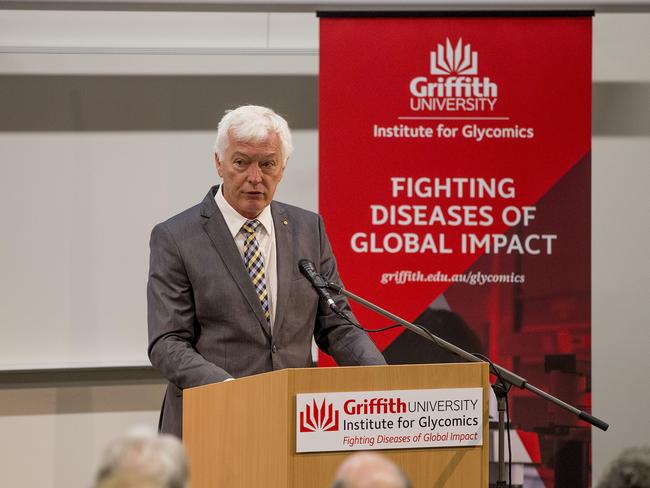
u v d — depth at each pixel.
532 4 9.80
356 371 4.78
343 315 5.97
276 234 6.85
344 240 9.34
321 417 4.72
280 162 6.75
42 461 9.93
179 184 10.10
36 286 9.98
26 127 9.98
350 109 9.36
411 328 5.86
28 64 9.98
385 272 9.35
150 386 10.07
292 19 10.30
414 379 4.86
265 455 4.82
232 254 6.70
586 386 9.40
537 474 9.40
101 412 10.02
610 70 10.41
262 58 10.18
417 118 9.38
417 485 4.86
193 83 10.13
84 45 10.10
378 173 9.36
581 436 9.41
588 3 9.82
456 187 9.40
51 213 10.01
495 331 9.38
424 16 9.39
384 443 4.81
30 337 9.96
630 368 10.42
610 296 10.42
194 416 5.59
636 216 10.43
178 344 6.40
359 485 2.82
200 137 10.14
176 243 6.70
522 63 9.43
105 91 10.05
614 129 10.42
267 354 6.63
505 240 9.41
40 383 9.93
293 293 6.73
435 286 9.38
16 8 9.44
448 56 9.40
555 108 9.43
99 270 10.04
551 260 9.43
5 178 9.95
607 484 3.30
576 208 9.44
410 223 9.37
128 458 2.76
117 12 10.15
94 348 10.02
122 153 10.07
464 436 4.93
